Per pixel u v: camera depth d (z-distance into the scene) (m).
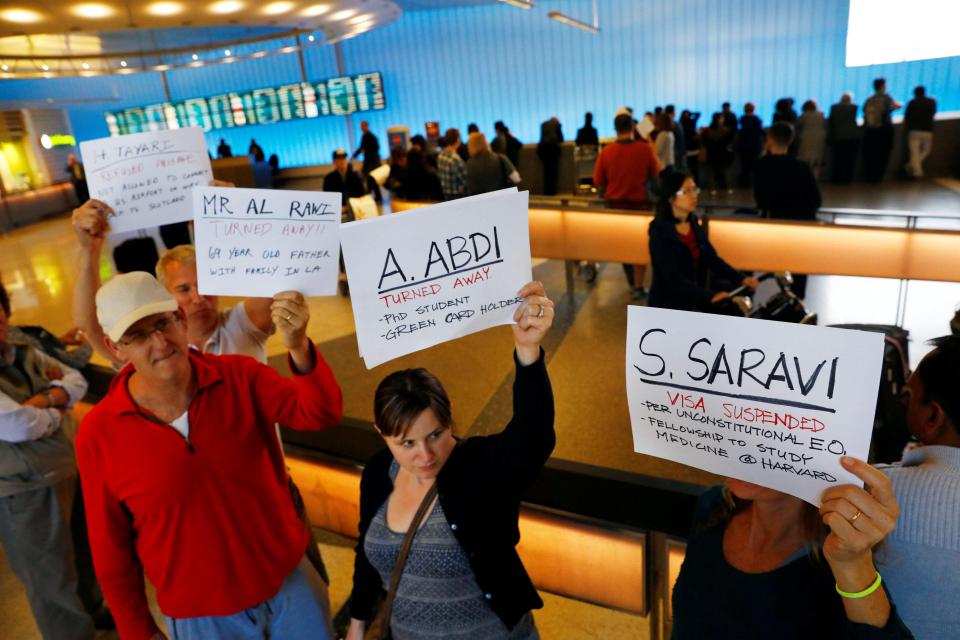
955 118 9.27
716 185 10.16
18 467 2.17
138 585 1.68
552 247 5.62
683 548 1.79
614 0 12.65
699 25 12.15
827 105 11.62
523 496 2.04
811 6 11.23
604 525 1.89
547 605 2.46
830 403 0.90
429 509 1.42
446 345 4.82
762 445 0.99
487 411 3.81
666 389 1.06
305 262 1.46
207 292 1.49
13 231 13.12
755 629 1.09
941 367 1.14
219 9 8.61
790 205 4.56
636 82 13.04
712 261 3.33
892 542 1.08
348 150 16.47
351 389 4.29
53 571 2.31
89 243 1.91
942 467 1.10
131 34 10.88
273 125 16.97
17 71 10.49
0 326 2.20
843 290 4.89
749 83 12.11
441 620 1.45
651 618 1.94
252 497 1.61
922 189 8.88
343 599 2.58
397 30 14.73
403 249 1.21
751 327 0.94
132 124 17.66
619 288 5.77
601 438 3.36
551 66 13.66
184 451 1.51
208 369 1.57
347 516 2.62
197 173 1.96
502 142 10.43
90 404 3.21
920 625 1.07
